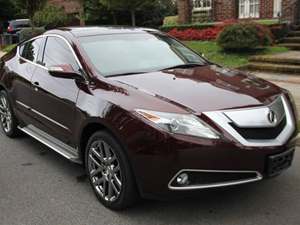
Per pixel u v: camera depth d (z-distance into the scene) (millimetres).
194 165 4102
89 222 4492
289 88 10109
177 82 4895
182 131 4133
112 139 4539
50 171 5887
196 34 16562
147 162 4219
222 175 4184
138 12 24562
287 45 14367
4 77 7117
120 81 4930
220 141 4102
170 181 4168
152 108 4316
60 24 26797
